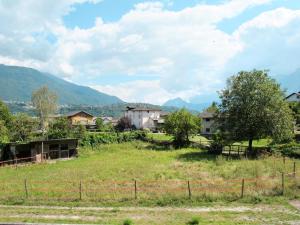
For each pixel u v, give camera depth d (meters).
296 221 19.20
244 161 46.22
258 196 24.70
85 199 25.67
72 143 61.31
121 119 123.44
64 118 74.06
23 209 23.31
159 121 129.00
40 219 20.22
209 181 31.56
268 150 55.06
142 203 24.41
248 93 55.38
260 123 54.50
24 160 55.84
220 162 45.72
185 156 56.06
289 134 55.62
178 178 34.56
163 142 75.50
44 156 57.56
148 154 60.53
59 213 21.95
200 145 69.25
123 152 65.12
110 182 32.78
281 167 38.62
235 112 56.44
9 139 62.94
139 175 37.12
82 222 19.39
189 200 24.55
